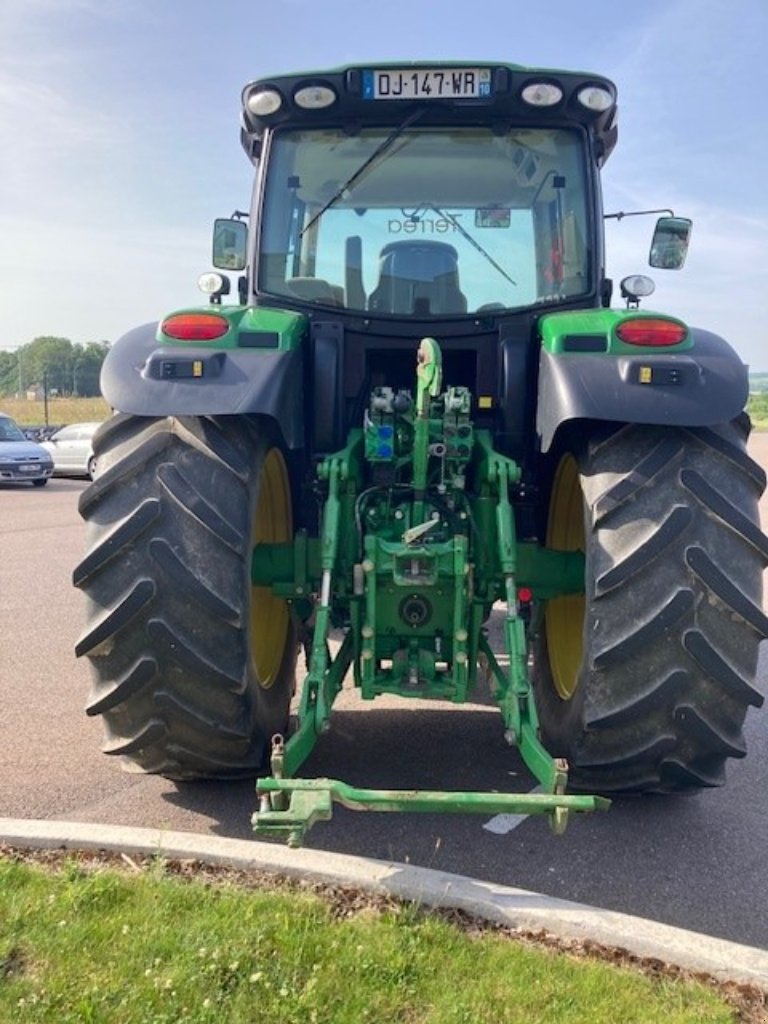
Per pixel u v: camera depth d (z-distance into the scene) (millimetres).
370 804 2570
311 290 4035
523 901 2715
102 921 2588
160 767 3322
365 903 2729
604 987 2393
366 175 4012
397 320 3910
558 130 3955
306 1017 2248
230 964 2398
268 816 2477
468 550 3350
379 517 3412
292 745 2803
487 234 3990
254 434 3180
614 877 3082
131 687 3029
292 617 3904
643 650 2910
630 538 2916
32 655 5820
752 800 3691
